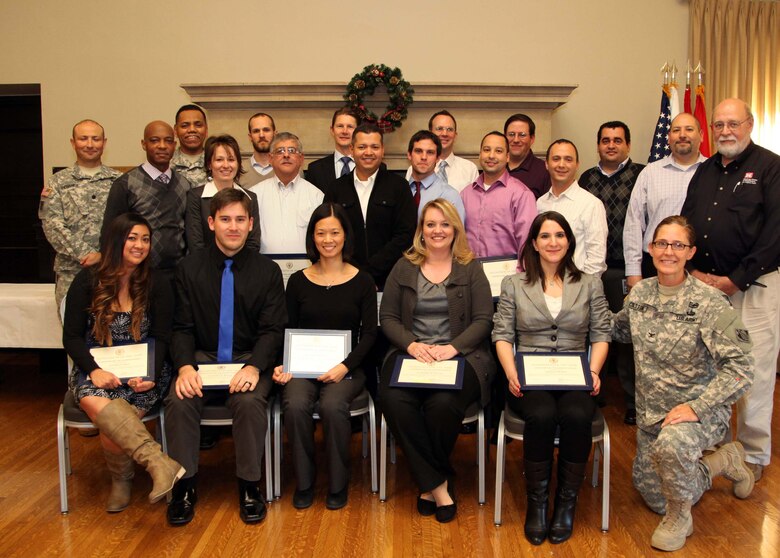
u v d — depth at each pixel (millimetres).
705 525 2703
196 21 5785
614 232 4105
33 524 2729
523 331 2961
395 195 3531
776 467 3285
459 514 2814
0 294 4172
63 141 5926
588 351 2975
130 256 2854
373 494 3004
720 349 2508
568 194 3680
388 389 2832
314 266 3225
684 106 5445
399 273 3115
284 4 5766
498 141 3629
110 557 2469
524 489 3059
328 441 2822
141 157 5910
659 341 2664
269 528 2691
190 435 2770
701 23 5789
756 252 2898
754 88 5930
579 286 2904
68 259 3725
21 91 6133
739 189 2996
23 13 5816
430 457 2775
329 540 2592
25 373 5188
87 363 2797
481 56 5840
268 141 4195
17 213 6500
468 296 3055
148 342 2904
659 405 2713
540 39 5848
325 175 4074
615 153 4117
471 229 3768
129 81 5840
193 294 3004
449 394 2781
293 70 5816
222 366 2918
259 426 2770
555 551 2510
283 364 2975
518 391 2717
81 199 3697
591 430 2609
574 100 5922
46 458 3439
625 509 2861
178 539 2604
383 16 5781
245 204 2975
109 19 5789
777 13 5840
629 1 5840
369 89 4910
